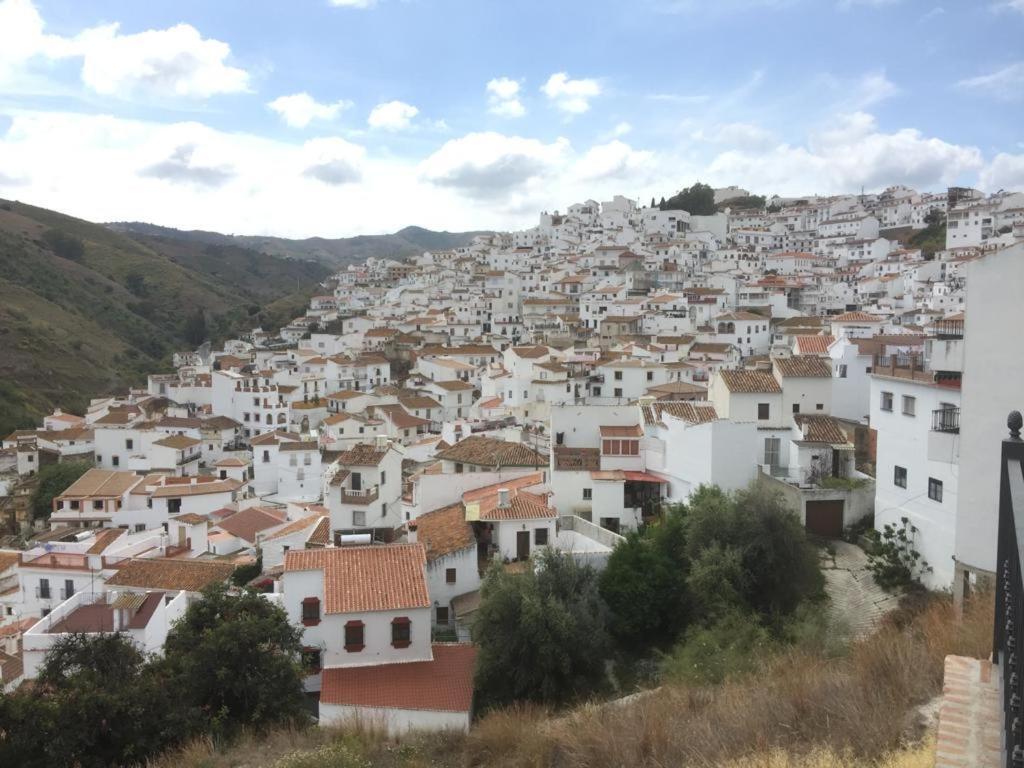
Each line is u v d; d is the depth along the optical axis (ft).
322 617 113.80
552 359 336.49
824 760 41.27
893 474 121.19
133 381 520.01
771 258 607.78
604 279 556.92
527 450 184.75
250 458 321.11
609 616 113.91
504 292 592.19
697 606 110.22
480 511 145.48
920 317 382.42
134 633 127.54
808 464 145.48
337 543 161.27
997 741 30.12
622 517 149.89
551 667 101.96
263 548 182.80
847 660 62.18
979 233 538.88
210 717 87.20
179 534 205.36
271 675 93.04
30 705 81.30
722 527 113.50
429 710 98.37
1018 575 21.67
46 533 244.42
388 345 488.44
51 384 462.60
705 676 82.28
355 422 325.21
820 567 120.06
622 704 71.36
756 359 339.98
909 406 116.98
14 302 545.44
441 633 129.70
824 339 195.00
